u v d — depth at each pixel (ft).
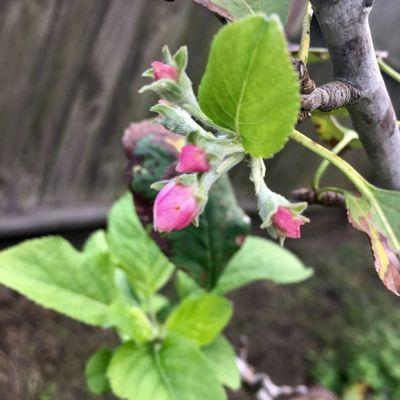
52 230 1.49
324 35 0.32
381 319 1.69
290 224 0.29
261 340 1.53
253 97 0.25
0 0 1.08
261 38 0.23
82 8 1.16
